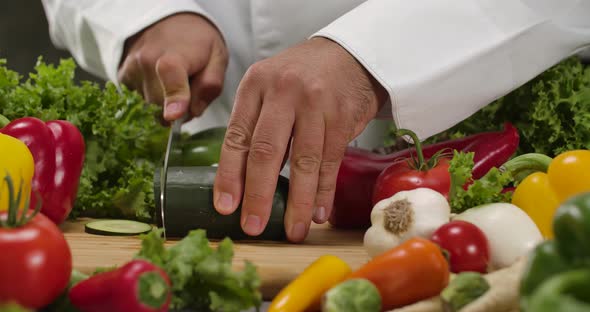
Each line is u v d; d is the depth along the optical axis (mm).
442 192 1392
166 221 1394
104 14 2076
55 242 898
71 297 915
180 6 1968
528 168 1522
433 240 1115
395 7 1504
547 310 623
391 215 1229
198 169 1425
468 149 1615
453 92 1515
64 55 2871
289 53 1385
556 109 1758
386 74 1438
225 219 1382
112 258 1236
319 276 1027
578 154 1276
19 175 1276
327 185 1386
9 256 861
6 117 1635
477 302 932
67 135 1487
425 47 1487
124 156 1768
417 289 982
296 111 1329
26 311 732
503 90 1578
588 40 1612
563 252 745
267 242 1417
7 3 2812
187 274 955
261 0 2061
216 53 1967
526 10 1555
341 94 1377
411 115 1491
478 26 1529
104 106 1710
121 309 876
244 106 1350
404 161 1467
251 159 1327
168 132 1830
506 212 1201
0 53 2832
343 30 1451
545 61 1597
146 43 1960
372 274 984
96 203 1638
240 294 968
